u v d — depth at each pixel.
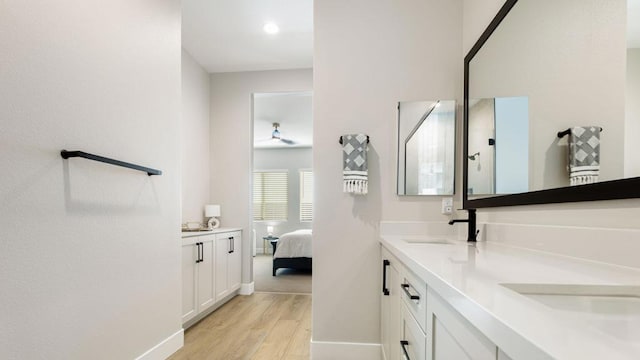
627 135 0.75
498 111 1.42
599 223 0.86
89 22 1.37
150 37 1.80
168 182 1.94
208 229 3.09
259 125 5.64
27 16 1.10
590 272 0.76
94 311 1.36
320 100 2.06
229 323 2.66
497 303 0.50
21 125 1.08
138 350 1.63
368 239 2.01
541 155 1.09
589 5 0.88
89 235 1.35
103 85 1.45
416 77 2.02
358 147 1.94
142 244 1.69
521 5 1.24
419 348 0.95
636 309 0.62
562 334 0.37
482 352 0.52
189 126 3.26
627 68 0.76
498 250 1.20
